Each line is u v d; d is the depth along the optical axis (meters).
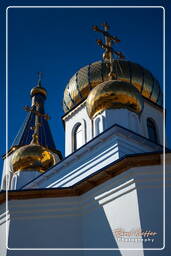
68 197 14.06
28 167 22.97
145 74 22.22
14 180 22.94
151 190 12.09
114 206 12.70
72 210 13.86
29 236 13.59
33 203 14.09
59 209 13.92
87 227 13.32
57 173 18.36
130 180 12.42
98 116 18.31
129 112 18.25
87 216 13.49
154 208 11.81
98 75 21.83
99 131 17.94
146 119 21.53
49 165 23.64
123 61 22.36
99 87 18.45
